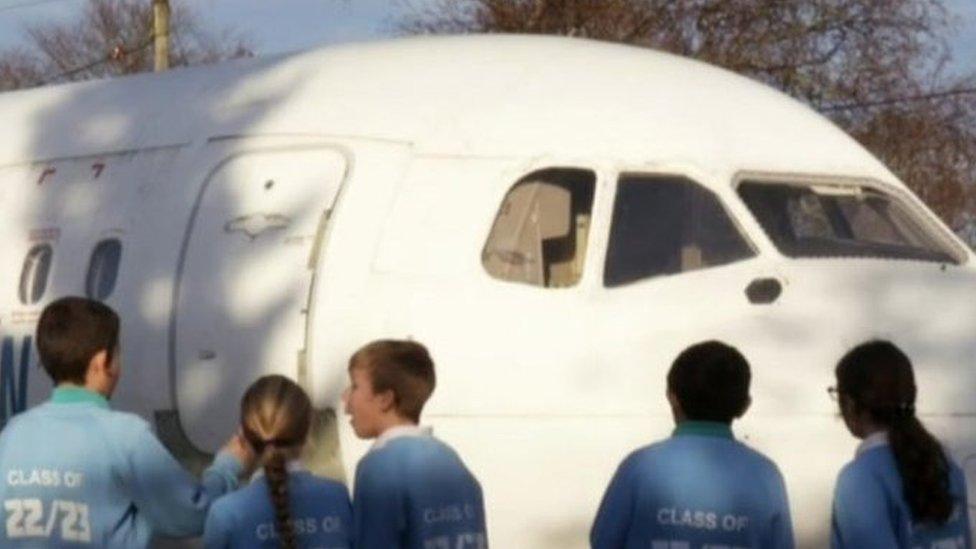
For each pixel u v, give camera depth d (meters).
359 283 25.88
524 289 25.20
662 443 18.06
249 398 18.39
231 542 18.45
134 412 28.70
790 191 26.23
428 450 18.92
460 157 26.14
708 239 25.50
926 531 18.16
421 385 19.11
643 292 25.03
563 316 24.91
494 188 25.80
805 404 24.31
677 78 27.34
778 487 18.12
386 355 19.03
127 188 30.05
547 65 27.33
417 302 25.41
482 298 25.20
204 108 29.70
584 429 24.45
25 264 31.70
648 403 24.48
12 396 31.69
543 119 26.28
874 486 18.06
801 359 24.52
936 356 24.81
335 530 18.69
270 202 27.47
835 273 25.22
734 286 25.03
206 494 19.38
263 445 18.36
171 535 19.28
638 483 17.91
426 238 25.77
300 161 27.42
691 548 17.70
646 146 26.00
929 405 24.44
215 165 28.56
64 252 30.89
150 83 32.12
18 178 32.62
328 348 25.91
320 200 26.86
